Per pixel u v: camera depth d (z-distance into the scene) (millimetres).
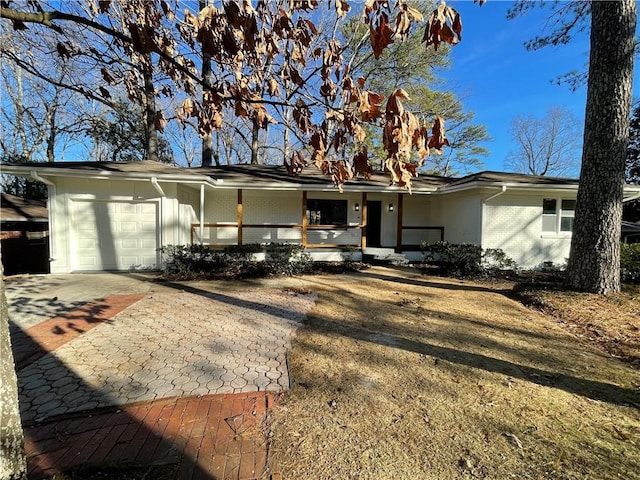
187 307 5582
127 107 16734
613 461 2074
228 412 2543
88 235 9039
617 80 5941
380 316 5180
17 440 1412
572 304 5594
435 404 2705
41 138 19312
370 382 3061
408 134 1593
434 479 1914
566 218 10586
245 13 2047
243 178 10945
